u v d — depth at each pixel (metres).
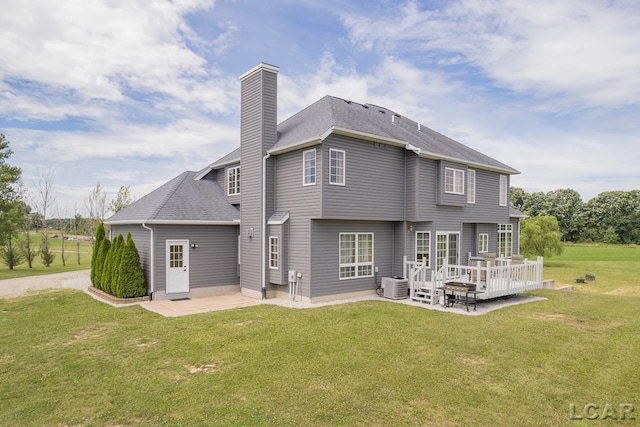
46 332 9.36
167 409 5.33
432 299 12.80
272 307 12.27
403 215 15.12
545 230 35.59
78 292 15.54
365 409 5.33
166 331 9.35
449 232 16.22
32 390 6.00
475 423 4.99
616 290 20.83
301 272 13.30
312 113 15.80
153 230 13.82
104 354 7.70
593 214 67.81
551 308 12.22
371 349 7.94
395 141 14.23
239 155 16.80
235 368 6.88
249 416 5.11
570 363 7.20
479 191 18.33
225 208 16.25
